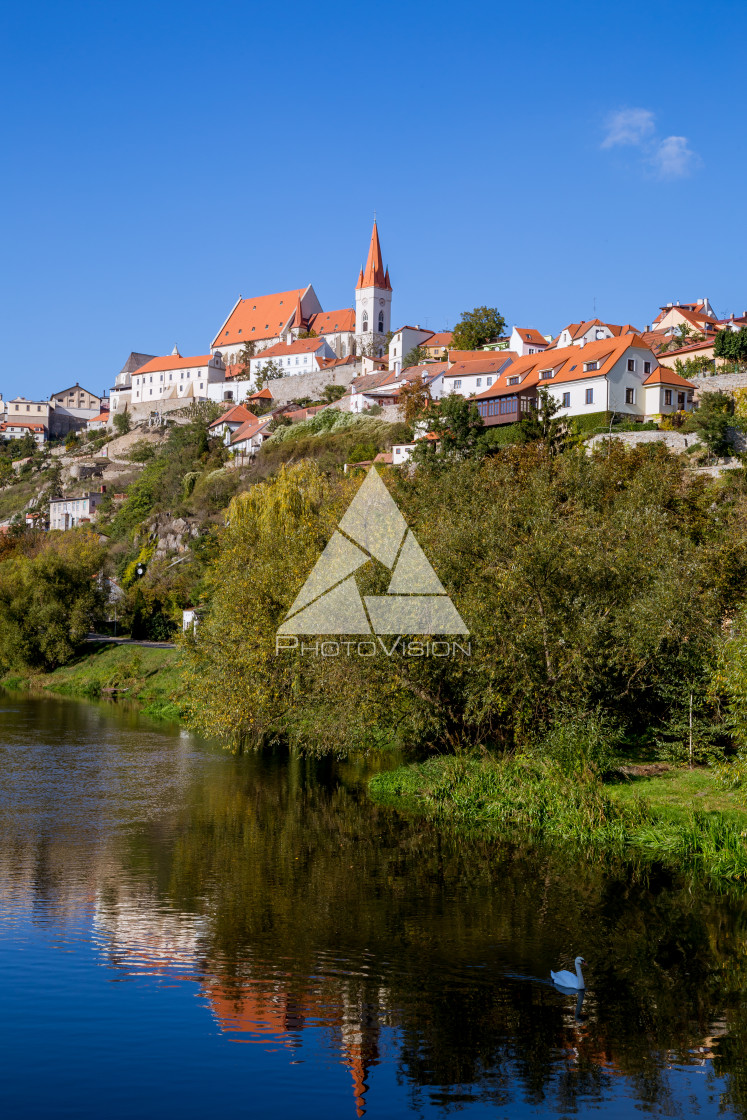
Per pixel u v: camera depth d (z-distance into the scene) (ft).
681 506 132.46
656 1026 45.65
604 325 358.43
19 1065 41.98
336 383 520.42
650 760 98.22
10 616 247.50
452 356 415.44
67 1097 39.34
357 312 600.80
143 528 391.24
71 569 257.14
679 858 74.59
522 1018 46.44
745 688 74.74
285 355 575.79
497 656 91.20
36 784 108.06
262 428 449.89
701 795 84.84
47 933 57.82
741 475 167.02
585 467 135.64
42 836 82.79
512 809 88.38
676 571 95.04
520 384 282.56
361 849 78.43
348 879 69.72
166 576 309.63
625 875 71.10
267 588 113.70
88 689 217.36
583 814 81.66
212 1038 44.45
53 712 179.63
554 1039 44.21
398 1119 37.27
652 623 90.99
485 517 100.73
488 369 371.76
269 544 125.70
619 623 92.84
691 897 65.72
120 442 604.08
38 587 249.14
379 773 111.65
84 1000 48.42
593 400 254.06
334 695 100.27
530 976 51.62
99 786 106.93
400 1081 40.40
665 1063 42.16
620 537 104.17
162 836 82.89
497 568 94.48
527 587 93.30
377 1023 45.73
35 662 247.29
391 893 66.23
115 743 140.67
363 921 60.13
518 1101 38.83
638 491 128.06
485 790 92.48
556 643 92.84
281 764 123.03
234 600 116.57
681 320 394.73
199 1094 39.52
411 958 53.98
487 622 92.58
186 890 66.69
